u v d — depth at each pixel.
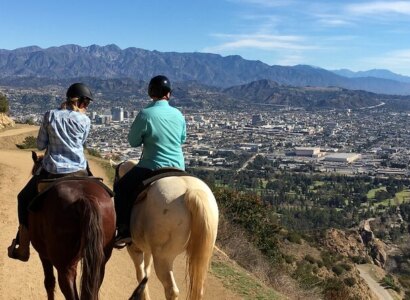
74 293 4.41
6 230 10.11
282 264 16.30
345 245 40.69
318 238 40.50
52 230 4.42
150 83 5.47
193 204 4.62
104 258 4.53
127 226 5.15
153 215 4.77
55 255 4.45
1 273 7.54
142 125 5.24
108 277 8.41
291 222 77.06
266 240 16.45
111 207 4.66
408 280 40.16
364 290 23.69
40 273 7.90
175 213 4.68
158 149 5.29
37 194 4.79
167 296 4.82
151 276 8.80
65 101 5.11
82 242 4.21
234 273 10.04
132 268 9.24
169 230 4.70
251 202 17.27
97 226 4.23
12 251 5.35
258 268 12.44
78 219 4.33
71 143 4.89
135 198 5.08
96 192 4.62
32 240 4.90
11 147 34.75
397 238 73.12
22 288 7.14
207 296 8.34
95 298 4.12
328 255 25.95
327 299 15.05
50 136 4.87
